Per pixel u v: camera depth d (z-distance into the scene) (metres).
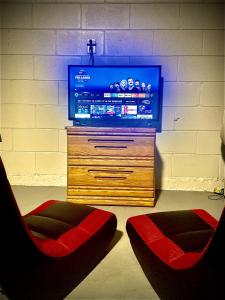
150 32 3.49
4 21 3.53
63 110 3.65
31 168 3.77
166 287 1.51
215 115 3.58
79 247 1.65
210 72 3.52
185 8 3.44
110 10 3.48
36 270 1.40
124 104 3.37
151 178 3.05
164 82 3.56
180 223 1.79
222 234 1.10
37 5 3.50
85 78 3.34
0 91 3.64
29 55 3.58
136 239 1.78
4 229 1.27
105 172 3.07
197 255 1.42
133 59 3.55
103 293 1.68
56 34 3.54
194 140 3.62
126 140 3.02
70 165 3.08
